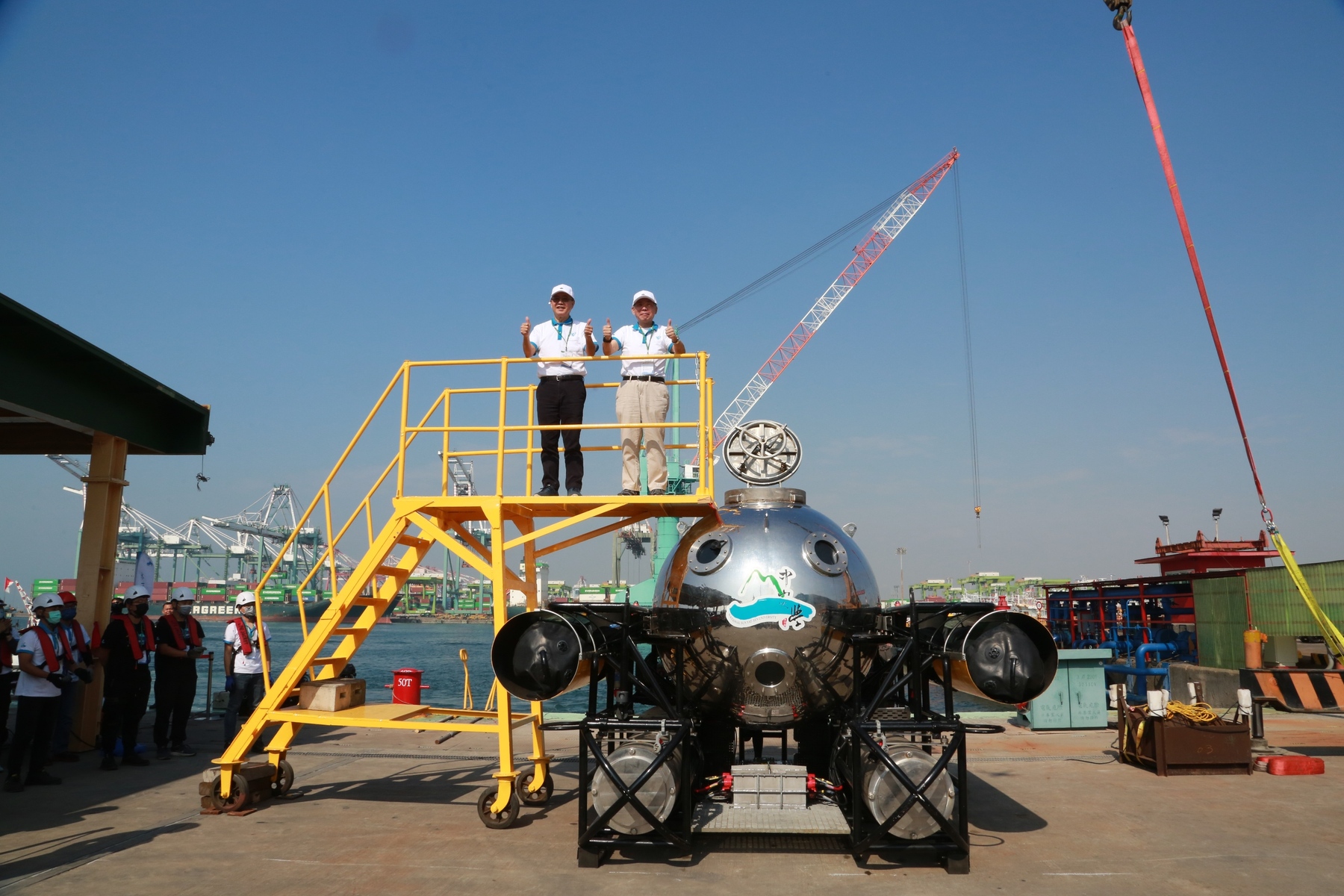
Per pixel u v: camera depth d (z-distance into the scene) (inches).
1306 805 300.7
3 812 290.8
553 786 317.4
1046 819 280.7
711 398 288.8
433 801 307.9
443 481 306.8
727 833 232.7
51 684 334.0
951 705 244.5
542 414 315.6
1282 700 390.9
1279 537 397.7
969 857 233.3
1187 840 254.7
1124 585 880.3
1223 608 713.6
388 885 213.5
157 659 395.5
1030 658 238.5
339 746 424.8
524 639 247.3
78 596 412.2
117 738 372.8
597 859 228.2
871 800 227.5
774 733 288.7
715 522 276.2
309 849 245.1
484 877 219.5
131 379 420.5
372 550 301.9
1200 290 373.4
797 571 250.7
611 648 265.3
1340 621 593.9
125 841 253.9
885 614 274.8
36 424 451.5
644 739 239.3
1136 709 385.7
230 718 406.6
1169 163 371.9
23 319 341.1
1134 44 377.4
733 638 246.7
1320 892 207.6
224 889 210.1
